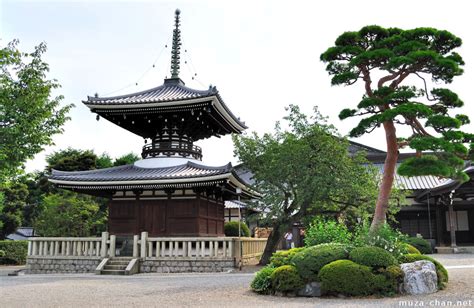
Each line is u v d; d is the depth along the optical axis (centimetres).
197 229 2644
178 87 3198
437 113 1684
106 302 1344
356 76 1661
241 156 2759
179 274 2291
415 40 1602
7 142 1894
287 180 2553
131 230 2727
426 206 4225
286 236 4056
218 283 1812
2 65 1908
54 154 5725
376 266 1415
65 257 2527
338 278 1373
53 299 1420
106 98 2916
